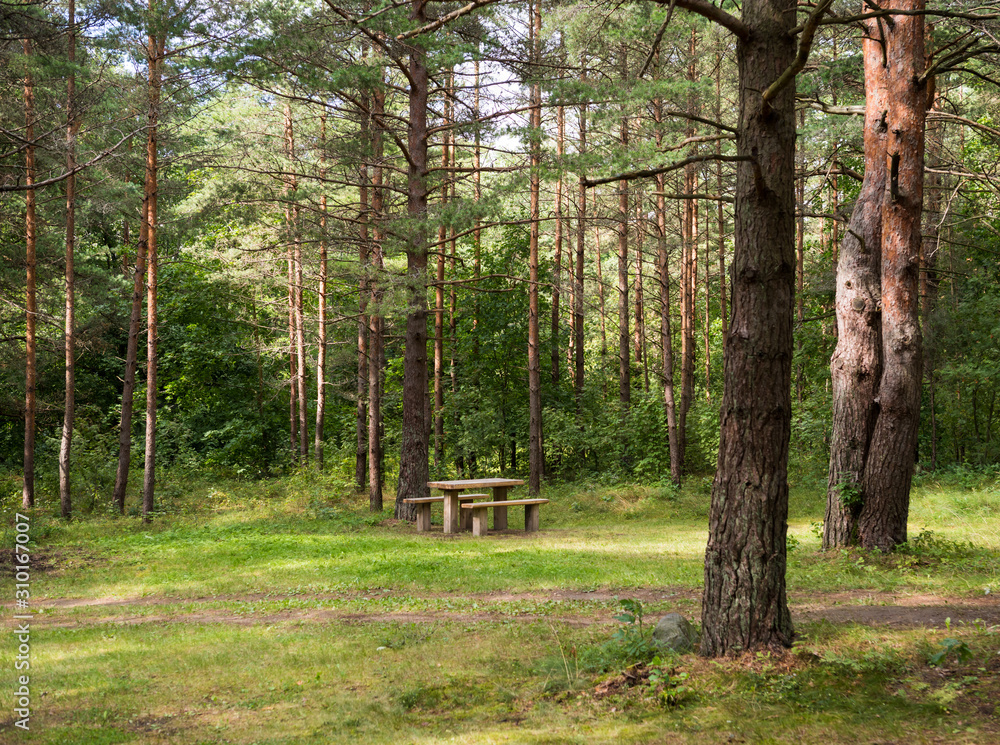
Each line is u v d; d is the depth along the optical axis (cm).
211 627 764
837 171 1221
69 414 1708
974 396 1919
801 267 2147
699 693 469
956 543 987
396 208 1900
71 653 668
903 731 386
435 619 760
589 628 678
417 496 1625
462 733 436
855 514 1005
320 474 2072
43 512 1736
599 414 2375
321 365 2217
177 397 2880
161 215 1812
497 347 2450
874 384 1015
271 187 1655
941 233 1769
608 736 411
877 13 469
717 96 1706
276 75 1270
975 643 524
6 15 1200
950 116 1170
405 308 1487
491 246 2636
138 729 475
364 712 487
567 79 1366
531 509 1498
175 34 1270
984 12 1048
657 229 1939
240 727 471
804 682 471
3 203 1841
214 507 1909
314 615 809
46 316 1788
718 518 552
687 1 521
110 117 1440
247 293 2436
